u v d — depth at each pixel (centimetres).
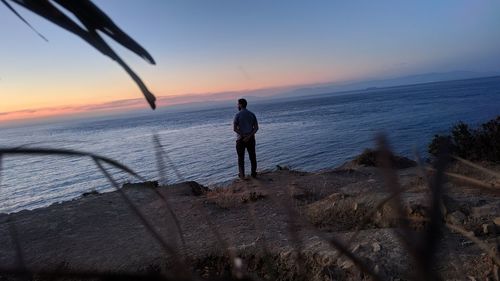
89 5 39
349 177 1085
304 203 809
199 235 610
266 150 4669
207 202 819
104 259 571
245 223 648
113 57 40
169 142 7944
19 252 52
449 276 260
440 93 19738
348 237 509
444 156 40
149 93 43
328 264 441
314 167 3106
